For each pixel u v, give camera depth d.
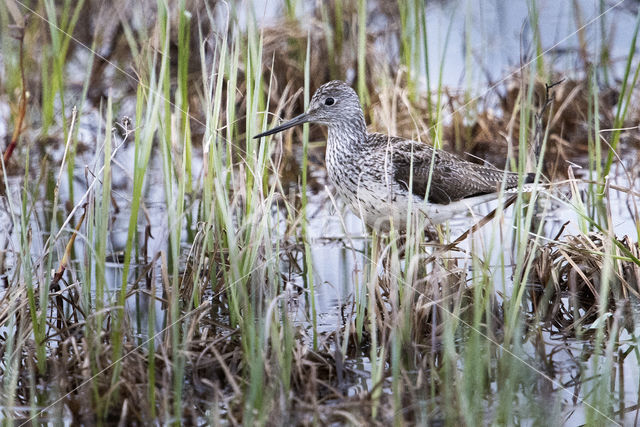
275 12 19.62
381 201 12.59
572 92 16.62
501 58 19.34
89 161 16.78
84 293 10.66
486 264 10.48
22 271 11.74
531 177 12.89
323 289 12.41
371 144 12.84
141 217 15.01
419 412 9.00
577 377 9.77
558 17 20.77
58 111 17.97
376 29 20.06
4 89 18.36
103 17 19.55
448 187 12.57
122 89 18.95
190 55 18.58
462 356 10.13
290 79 17.86
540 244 12.17
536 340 10.56
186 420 8.98
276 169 12.66
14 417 9.19
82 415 9.16
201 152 17.25
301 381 9.52
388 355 10.23
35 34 18.75
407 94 17.06
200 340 10.02
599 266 11.40
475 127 17.27
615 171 15.82
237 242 11.84
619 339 10.54
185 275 12.09
